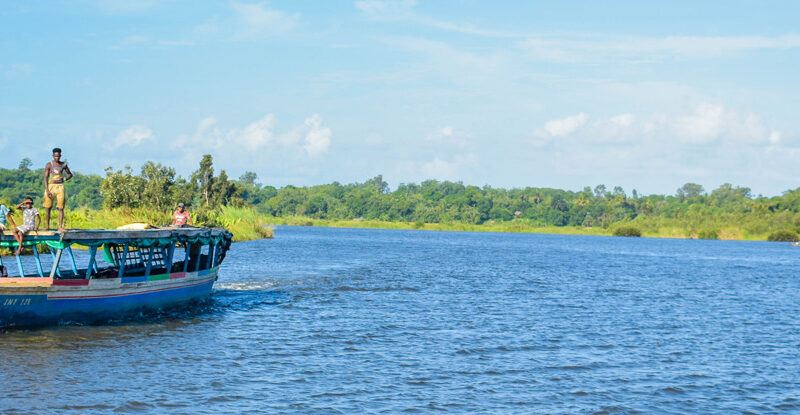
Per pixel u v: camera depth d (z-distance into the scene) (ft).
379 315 94.53
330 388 57.36
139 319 83.61
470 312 99.76
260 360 66.03
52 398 52.06
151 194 255.09
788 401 57.41
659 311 107.14
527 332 84.58
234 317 89.40
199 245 95.55
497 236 599.98
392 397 55.42
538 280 155.33
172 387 56.08
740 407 55.62
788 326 94.94
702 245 465.47
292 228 615.57
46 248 171.01
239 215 329.52
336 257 212.43
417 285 135.44
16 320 70.59
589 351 74.38
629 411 53.83
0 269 76.23
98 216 200.13
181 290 91.97
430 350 72.54
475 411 52.60
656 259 267.80
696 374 65.51
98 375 58.39
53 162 73.72
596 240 540.52
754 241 613.52
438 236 531.09
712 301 123.13
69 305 73.72
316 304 103.60
